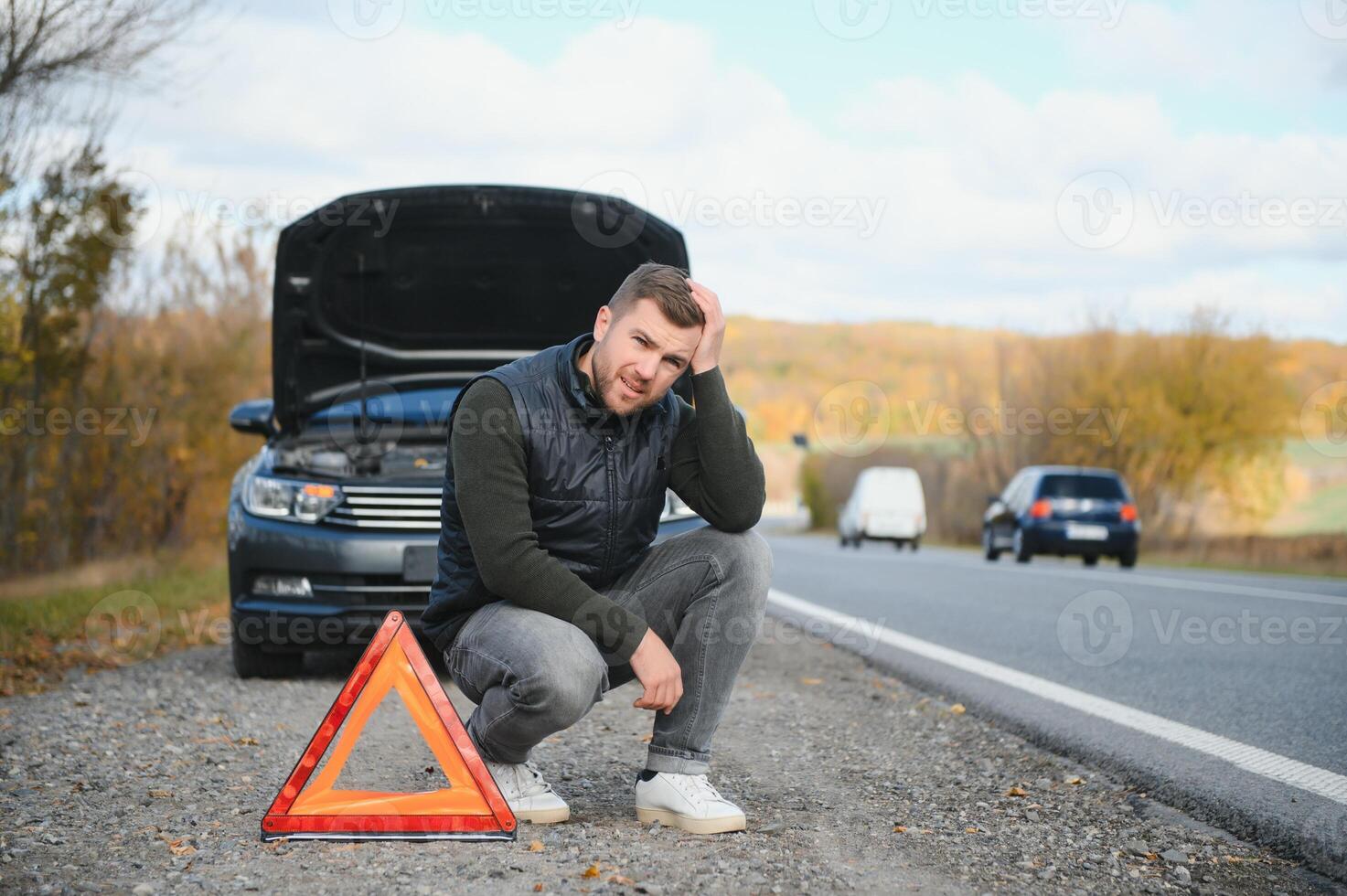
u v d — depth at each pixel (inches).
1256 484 941.2
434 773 139.1
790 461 2386.8
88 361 407.2
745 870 104.3
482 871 102.8
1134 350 971.9
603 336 112.9
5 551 420.5
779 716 185.2
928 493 1298.0
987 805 132.5
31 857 108.2
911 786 140.9
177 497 482.3
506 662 112.9
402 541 208.1
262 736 165.5
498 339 241.6
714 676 119.8
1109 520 645.9
